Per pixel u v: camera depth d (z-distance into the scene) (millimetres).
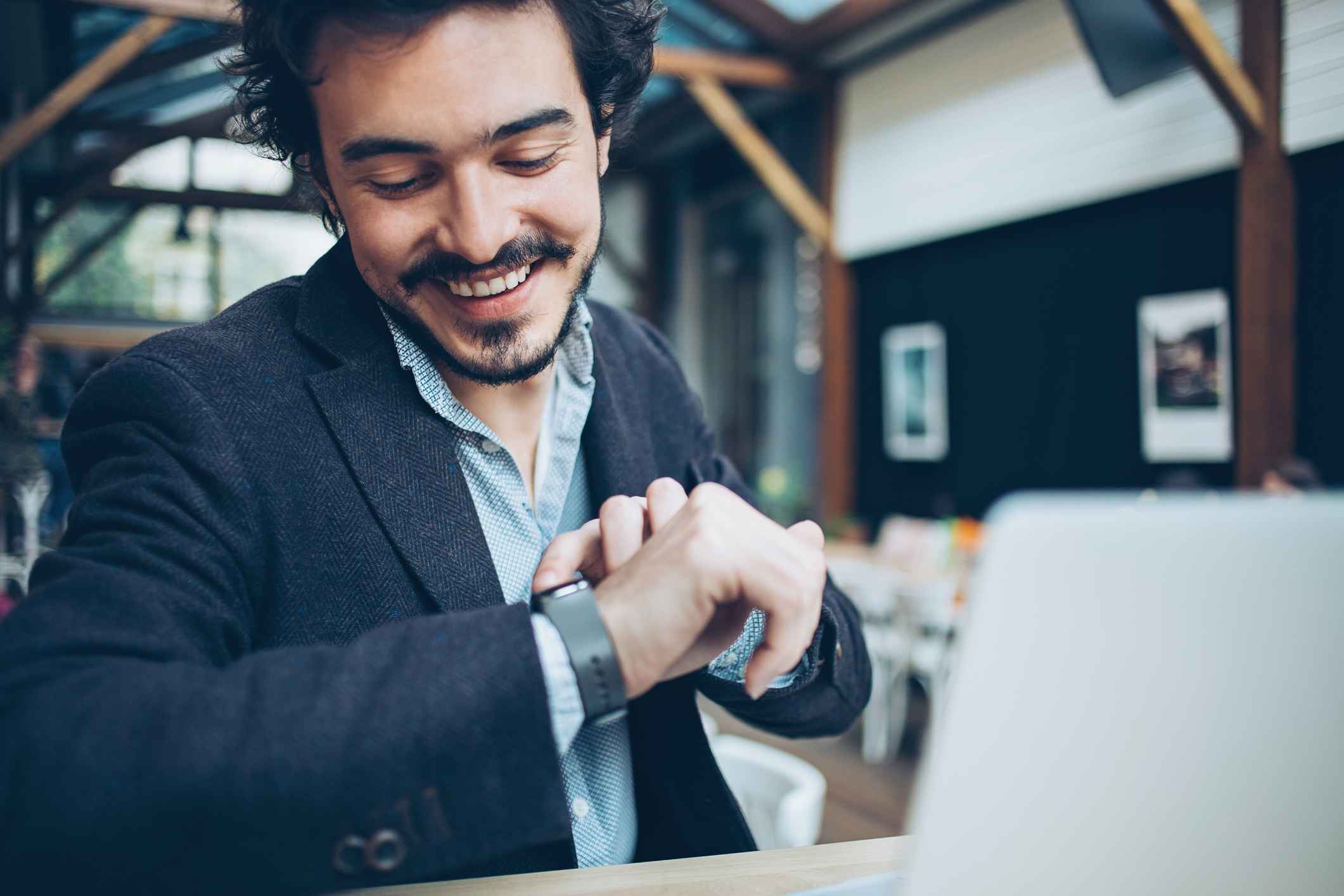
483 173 676
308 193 912
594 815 860
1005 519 321
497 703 521
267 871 486
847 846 687
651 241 8523
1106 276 4523
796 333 6988
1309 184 3625
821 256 6621
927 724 4547
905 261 5840
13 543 4551
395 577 774
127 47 4770
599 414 969
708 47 6602
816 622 595
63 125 7340
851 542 5633
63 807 467
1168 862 349
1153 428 4301
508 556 882
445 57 629
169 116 7723
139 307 9359
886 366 6023
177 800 471
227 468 695
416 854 506
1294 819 355
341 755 491
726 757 1436
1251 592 335
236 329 799
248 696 512
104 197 8266
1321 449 3623
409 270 713
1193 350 4113
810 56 6031
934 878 341
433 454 812
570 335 929
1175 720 338
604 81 772
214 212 8969
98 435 707
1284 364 3654
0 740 492
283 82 767
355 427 784
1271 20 3580
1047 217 4844
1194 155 3967
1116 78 3912
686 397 1169
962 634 327
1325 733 352
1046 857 341
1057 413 4824
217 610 633
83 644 543
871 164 5887
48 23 5586
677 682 902
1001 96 4918
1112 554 322
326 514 753
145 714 494
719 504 594
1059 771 335
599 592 581
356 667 531
